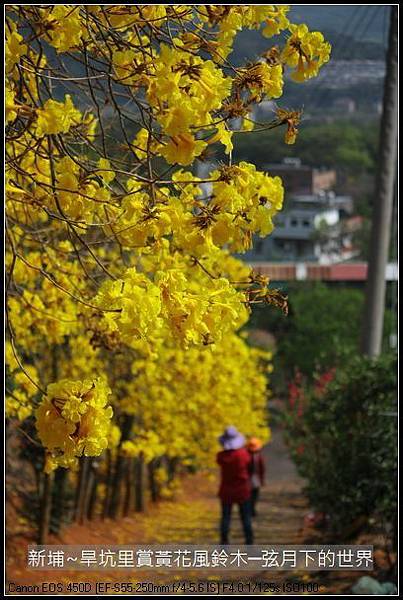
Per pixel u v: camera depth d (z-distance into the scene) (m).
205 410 19.62
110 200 5.80
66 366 13.77
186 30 5.76
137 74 5.39
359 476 14.58
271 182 5.72
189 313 5.16
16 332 9.23
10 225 7.89
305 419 17.38
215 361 18.44
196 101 5.25
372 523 14.59
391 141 17.89
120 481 19.61
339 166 65.00
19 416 8.67
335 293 41.53
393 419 14.46
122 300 5.05
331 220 64.56
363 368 15.20
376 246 18.14
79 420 4.88
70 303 8.98
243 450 16.47
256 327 43.00
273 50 5.86
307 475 19.27
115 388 16.31
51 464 5.02
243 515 16.47
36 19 5.48
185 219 5.60
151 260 6.78
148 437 16.53
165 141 6.24
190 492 29.45
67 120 5.27
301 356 38.91
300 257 62.25
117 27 5.67
